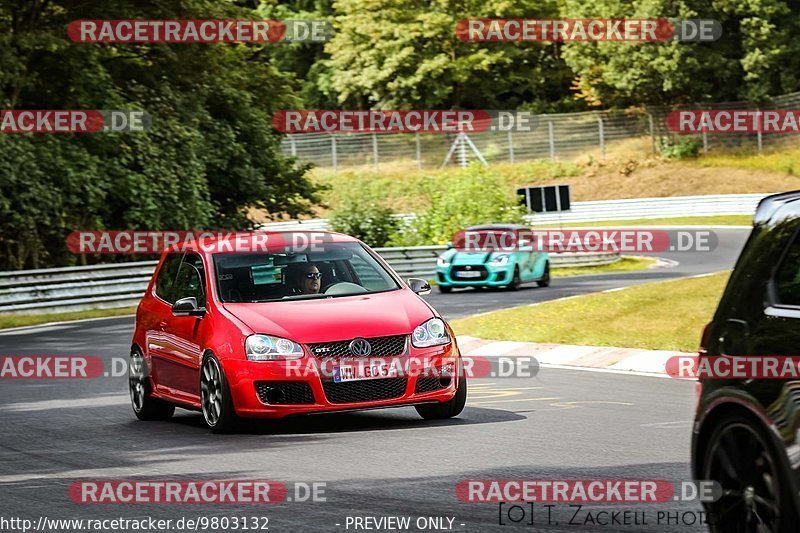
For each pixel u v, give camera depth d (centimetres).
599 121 17525
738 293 1492
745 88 17075
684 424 2675
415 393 2709
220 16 9844
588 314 5078
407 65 17412
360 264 2992
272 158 11175
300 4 19762
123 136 9394
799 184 15812
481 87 17975
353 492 1983
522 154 17575
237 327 2722
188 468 2272
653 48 16988
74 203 8781
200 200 9906
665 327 4591
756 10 16588
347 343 2662
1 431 2888
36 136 8800
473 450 2381
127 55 10344
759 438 1396
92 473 2250
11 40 8925
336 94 18975
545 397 3262
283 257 2961
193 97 10369
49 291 7556
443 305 6706
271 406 2641
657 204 15600
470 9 17662
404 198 16138
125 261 9812
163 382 3020
